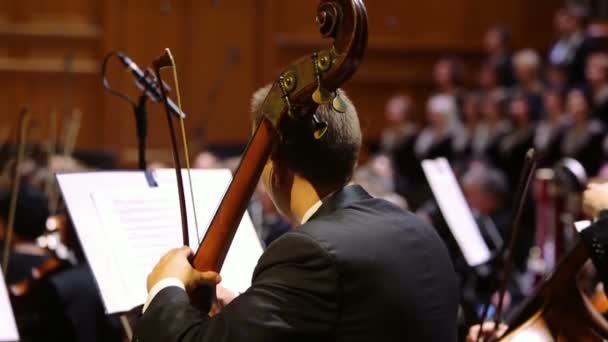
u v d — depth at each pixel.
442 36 26.84
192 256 5.53
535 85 24.12
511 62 25.11
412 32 26.67
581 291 6.75
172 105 7.07
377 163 18.81
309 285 4.99
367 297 5.06
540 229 12.78
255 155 5.35
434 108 24.70
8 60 24.75
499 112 23.88
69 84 24.86
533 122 23.22
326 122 5.32
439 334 5.34
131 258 6.41
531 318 6.68
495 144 23.42
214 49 25.62
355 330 5.03
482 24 27.03
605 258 6.18
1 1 24.77
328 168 5.42
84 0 25.06
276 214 14.43
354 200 5.49
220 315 5.03
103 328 11.04
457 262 11.95
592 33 25.02
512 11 27.09
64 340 10.98
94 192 6.60
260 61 25.88
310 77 5.07
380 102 26.53
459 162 23.73
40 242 11.53
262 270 5.16
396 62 26.61
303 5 26.03
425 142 24.75
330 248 5.06
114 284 6.29
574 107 22.00
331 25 4.94
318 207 5.46
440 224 12.15
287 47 25.97
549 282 6.67
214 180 7.01
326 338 5.00
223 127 25.67
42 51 24.89
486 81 24.95
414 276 5.28
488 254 11.82
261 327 4.89
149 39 25.25
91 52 25.06
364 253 5.13
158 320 5.12
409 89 26.67
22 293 10.98
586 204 6.77
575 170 9.84
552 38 27.23
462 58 26.94
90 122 24.94
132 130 24.86
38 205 12.04
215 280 5.45
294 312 4.95
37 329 10.96
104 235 6.45
